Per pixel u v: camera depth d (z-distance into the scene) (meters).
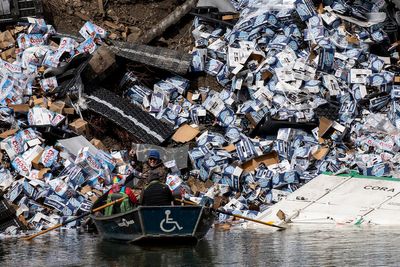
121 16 98.81
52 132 84.62
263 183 79.25
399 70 88.31
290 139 83.25
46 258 63.00
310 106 84.50
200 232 65.31
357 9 92.62
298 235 68.62
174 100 89.25
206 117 87.25
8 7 94.12
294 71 86.06
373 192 75.56
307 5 89.69
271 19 90.06
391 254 60.28
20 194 77.44
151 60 90.25
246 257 60.88
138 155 83.12
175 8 99.38
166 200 66.19
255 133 85.31
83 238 71.31
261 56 88.19
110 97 88.88
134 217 64.25
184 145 84.44
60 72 89.50
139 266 58.94
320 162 80.81
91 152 80.88
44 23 93.75
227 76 88.81
